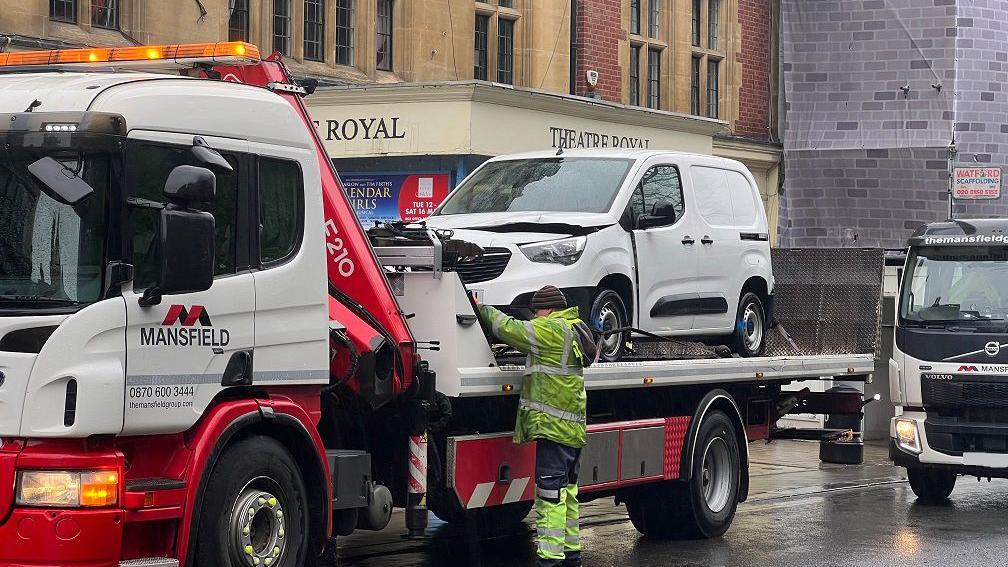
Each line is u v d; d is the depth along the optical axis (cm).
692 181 1236
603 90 2627
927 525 1281
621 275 1120
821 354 1436
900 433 1459
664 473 1126
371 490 854
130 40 1856
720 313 1241
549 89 2494
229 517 734
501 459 948
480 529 1099
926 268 1484
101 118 670
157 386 691
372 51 2219
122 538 686
